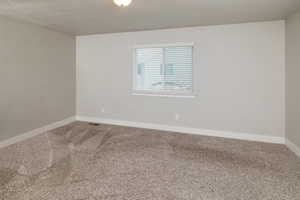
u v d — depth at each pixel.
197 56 3.74
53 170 2.33
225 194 1.88
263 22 3.29
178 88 4.00
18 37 3.25
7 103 3.12
